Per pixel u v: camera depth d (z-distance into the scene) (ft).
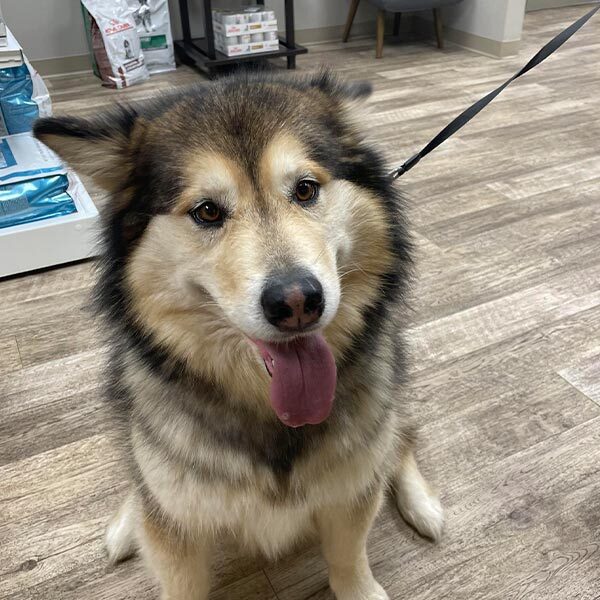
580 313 3.08
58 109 5.78
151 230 1.47
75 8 6.66
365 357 1.66
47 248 3.54
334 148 1.57
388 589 1.97
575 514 2.15
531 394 2.64
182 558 1.75
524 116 5.42
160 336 1.54
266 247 1.37
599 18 8.56
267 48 6.74
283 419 1.44
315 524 1.91
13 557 2.07
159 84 6.53
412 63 7.00
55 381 2.78
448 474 2.32
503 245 3.63
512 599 1.92
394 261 1.65
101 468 2.36
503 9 6.78
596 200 4.08
